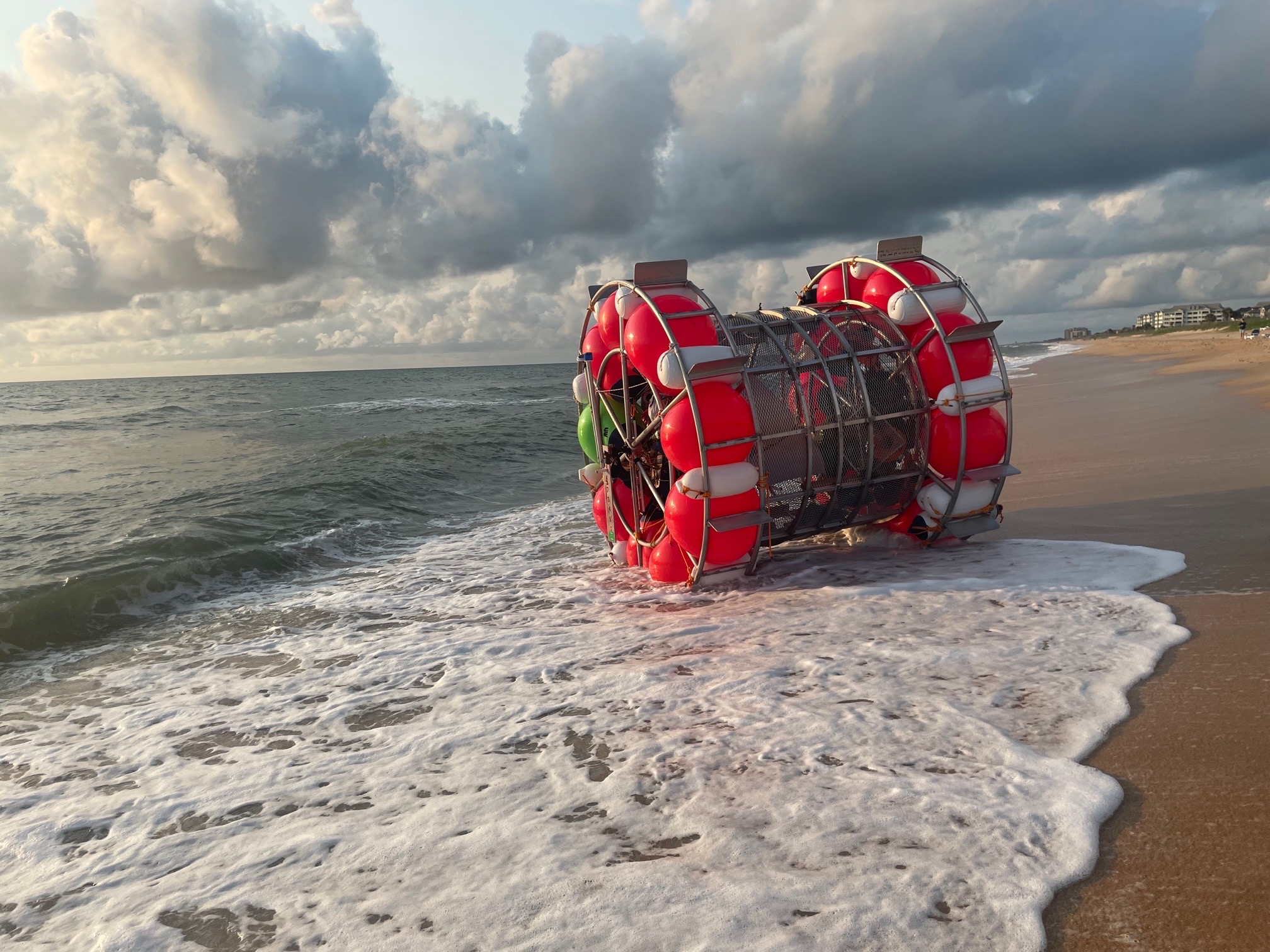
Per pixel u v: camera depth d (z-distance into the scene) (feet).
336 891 8.86
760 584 21.07
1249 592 15.85
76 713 15.98
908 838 8.63
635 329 20.95
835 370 21.50
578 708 13.55
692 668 14.88
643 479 24.67
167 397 186.19
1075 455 37.35
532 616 20.34
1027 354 271.69
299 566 28.48
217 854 10.02
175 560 27.20
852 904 7.60
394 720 14.07
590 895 8.17
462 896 8.44
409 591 24.14
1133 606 15.57
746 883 8.10
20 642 21.01
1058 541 21.66
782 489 21.03
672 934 7.42
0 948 8.46
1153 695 11.71
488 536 32.63
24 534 34.45
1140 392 68.18
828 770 10.34
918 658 14.02
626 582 23.32
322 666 17.72
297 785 11.83
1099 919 7.21
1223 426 40.34
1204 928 7.01
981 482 21.89
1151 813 8.80
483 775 11.39
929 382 21.66
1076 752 10.20
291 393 194.29
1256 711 10.93
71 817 11.46
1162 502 25.03
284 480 46.91
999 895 7.57
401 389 208.23
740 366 19.40
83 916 8.94
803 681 13.52
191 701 16.17
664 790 10.31
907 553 22.71
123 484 49.93
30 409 148.36
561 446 65.00
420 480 46.96
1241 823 8.48
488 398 153.17
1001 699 12.01
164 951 8.14
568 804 10.23
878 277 22.98
